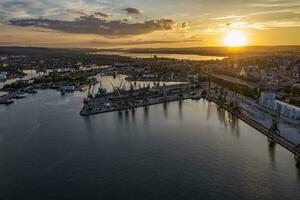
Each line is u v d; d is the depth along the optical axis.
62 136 199.88
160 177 139.88
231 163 153.25
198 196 124.31
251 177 139.00
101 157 163.12
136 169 148.00
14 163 157.88
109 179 138.75
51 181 138.38
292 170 145.50
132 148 175.50
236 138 191.50
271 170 145.62
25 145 183.50
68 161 158.75
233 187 130.75
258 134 199.62
